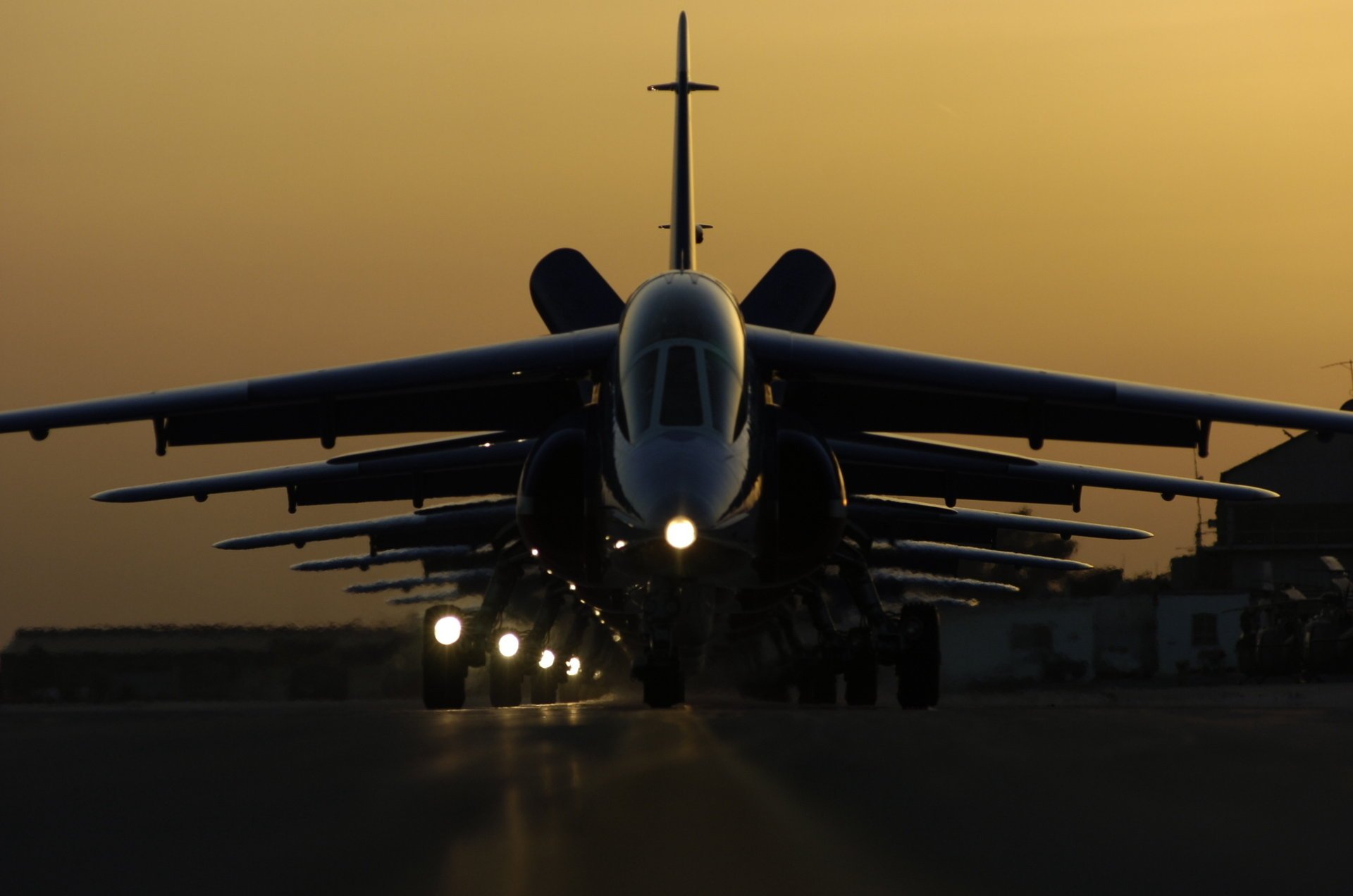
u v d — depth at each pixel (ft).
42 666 403.54
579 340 197.88
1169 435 225.35
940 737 89.81
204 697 410.52
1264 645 562.25
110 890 38.68
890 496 302.66
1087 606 625.00
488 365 196.65
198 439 225.35
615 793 59.67
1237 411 201.77
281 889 38.65
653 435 154.71
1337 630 522.47
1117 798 57.98
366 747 84.12
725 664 398.21
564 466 176.65
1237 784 62.69
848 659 242.58
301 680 412.77
